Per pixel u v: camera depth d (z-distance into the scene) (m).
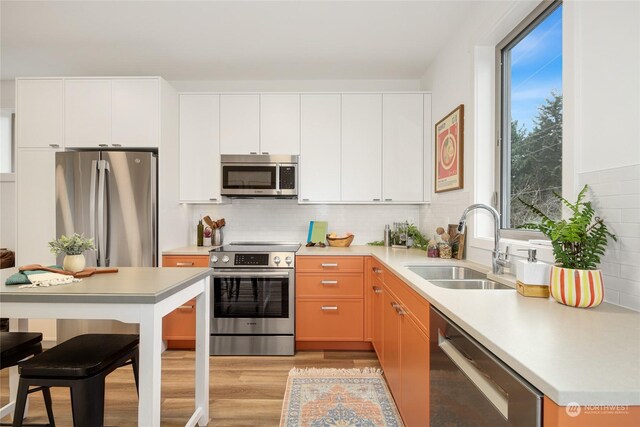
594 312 1.16
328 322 3.17
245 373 2.73
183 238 3.61
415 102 3.43
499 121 2.32
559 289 1.23
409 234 3.50
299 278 3.18
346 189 3.45
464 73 2.57
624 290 1.22
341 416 2.11
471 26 2.44
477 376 0.98
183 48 3.07
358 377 2.64
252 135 3.45
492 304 1.26
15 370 2.03
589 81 1.37
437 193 3.20
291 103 3.45
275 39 2.92
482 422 0.95
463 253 2.54
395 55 3.21
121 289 1.54
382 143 3.45
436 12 2.52
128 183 3.00
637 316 1.11
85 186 2.99
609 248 1.28
